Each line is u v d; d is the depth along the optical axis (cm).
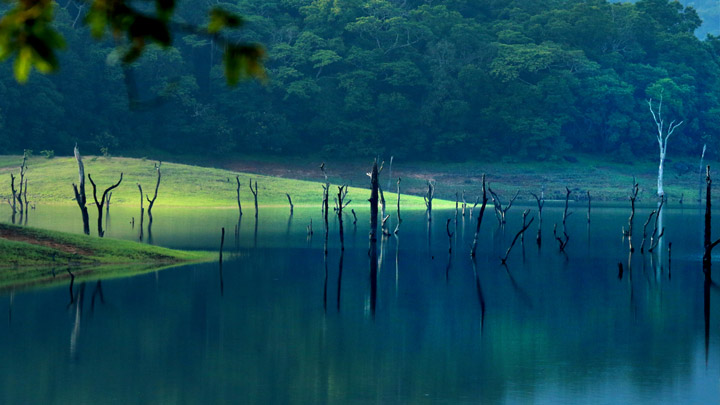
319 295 5266
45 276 5522
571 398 3122
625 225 10594
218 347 3841
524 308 4928
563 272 6412
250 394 3114
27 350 3691
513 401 3075
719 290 5600
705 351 3878
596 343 4034
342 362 3625
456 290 5541
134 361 3547
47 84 16938
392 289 5544
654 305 5041
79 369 3412
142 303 4797
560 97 19862
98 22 652
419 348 3900
